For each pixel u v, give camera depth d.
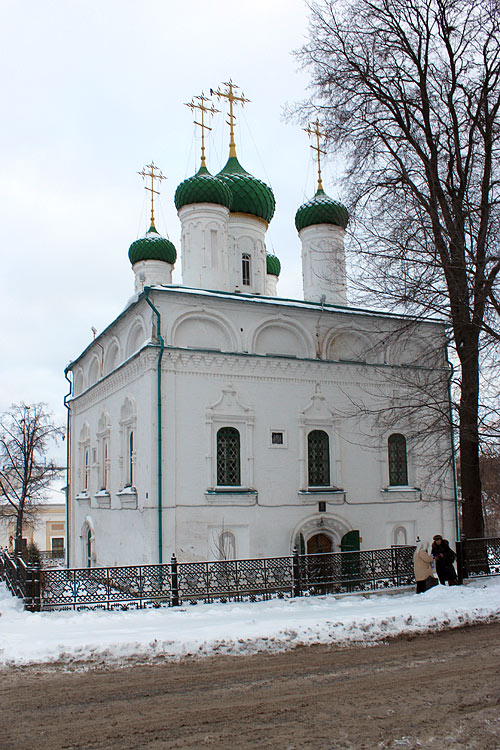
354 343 22.38
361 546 20.83
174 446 18.30
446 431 18.19
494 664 9.59
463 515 18.70
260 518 19.23
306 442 20.44
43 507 54.22
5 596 16.59
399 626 11.93
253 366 19.88
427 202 18.03
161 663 9.74
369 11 18.75
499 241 17.52
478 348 17.33
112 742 6.73
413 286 17.20
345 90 18.86
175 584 14.73
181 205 24.42
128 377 20.47
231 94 27.50
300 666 9.55
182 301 19.20
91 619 12.72
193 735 6.88
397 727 7.05
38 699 8.15
